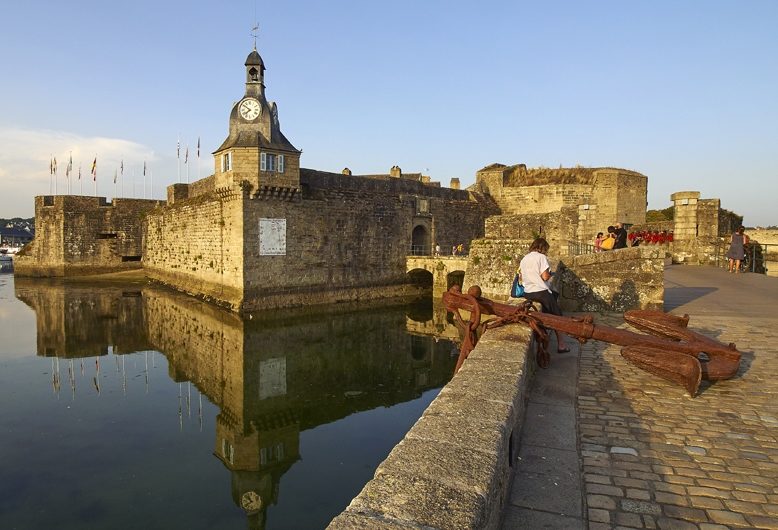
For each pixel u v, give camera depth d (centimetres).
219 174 3319
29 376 2078
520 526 350
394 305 3838
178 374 2152
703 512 372
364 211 3900
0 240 11938
